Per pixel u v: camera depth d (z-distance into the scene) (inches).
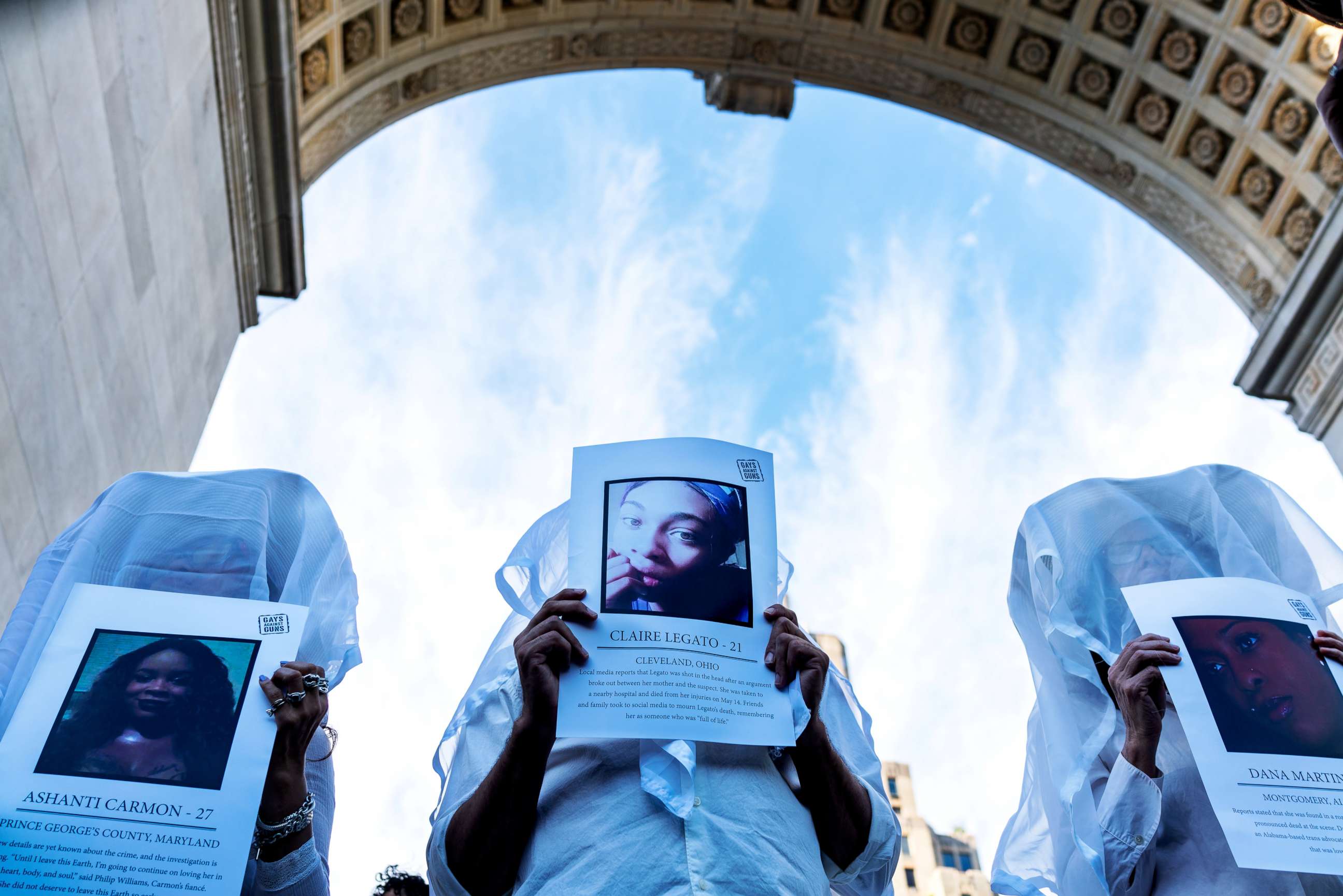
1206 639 133.1
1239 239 536.7
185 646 119.0
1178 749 138.0
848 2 585.0
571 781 120.9
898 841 127.4
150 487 138.3
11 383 270.5
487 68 562.3
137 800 109.6
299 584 135.6
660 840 111.5
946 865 1369.3
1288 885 127.1
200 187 387.9
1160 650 132.8
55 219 282.8
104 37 301.0
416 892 208.2
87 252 303.7
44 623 123.0
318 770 130.8
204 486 139.6
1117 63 553.6
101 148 304.7
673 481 129.1
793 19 587.2
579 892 108.8
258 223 439.2
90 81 294.7
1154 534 150.5
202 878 106.7
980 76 592.1
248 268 442.9
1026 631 156.4
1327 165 485.4
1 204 255.8
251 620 121.9
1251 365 493.0
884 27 589.0
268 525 139.0
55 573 129.6
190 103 370.3
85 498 322.0
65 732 112.2
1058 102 582.9
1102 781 140.3
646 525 126.3
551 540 142.5
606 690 116.3
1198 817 133.3
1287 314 475.8
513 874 117.7
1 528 272.7
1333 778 123.0
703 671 118.0
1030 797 153.6
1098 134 577.9
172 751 112.8
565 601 121.3
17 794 108.3
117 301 329.4
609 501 128.6
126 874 106.0
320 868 118.6
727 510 128.0
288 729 116.5
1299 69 484.1
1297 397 487.8
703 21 583.2
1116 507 153.3
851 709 139.1
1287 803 121.7
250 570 133.4
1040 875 149.5
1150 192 579.5
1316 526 152.3
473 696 131.6
